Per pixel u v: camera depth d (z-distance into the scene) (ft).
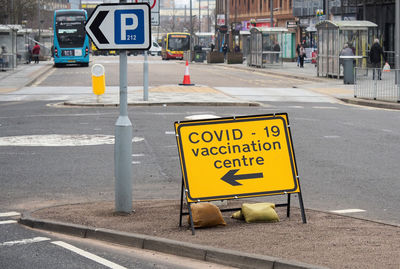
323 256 25.45
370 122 77.51
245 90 125.49
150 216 33.71
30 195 40.27
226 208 35.35
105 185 43.21
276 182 32.09
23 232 31.63
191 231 30.22
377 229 30.48
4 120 77.05
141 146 58.44
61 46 227.81
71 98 106.22
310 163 50.90
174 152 55.57
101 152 55.26
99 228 30.71
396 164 50.57
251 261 25.29
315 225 31.42
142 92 114.21
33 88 128.47
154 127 70.44
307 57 262.47
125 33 33.24
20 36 245.86
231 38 392.06
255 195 31.81
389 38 192.44
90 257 27.40
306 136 65.16
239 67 225.35
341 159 52.54
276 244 27.50
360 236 28.94
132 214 34.22
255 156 31.96
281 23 310.65
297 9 279.90
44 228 32.19
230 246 27.30
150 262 26.66
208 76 176.24
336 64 156.35
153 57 410.52
